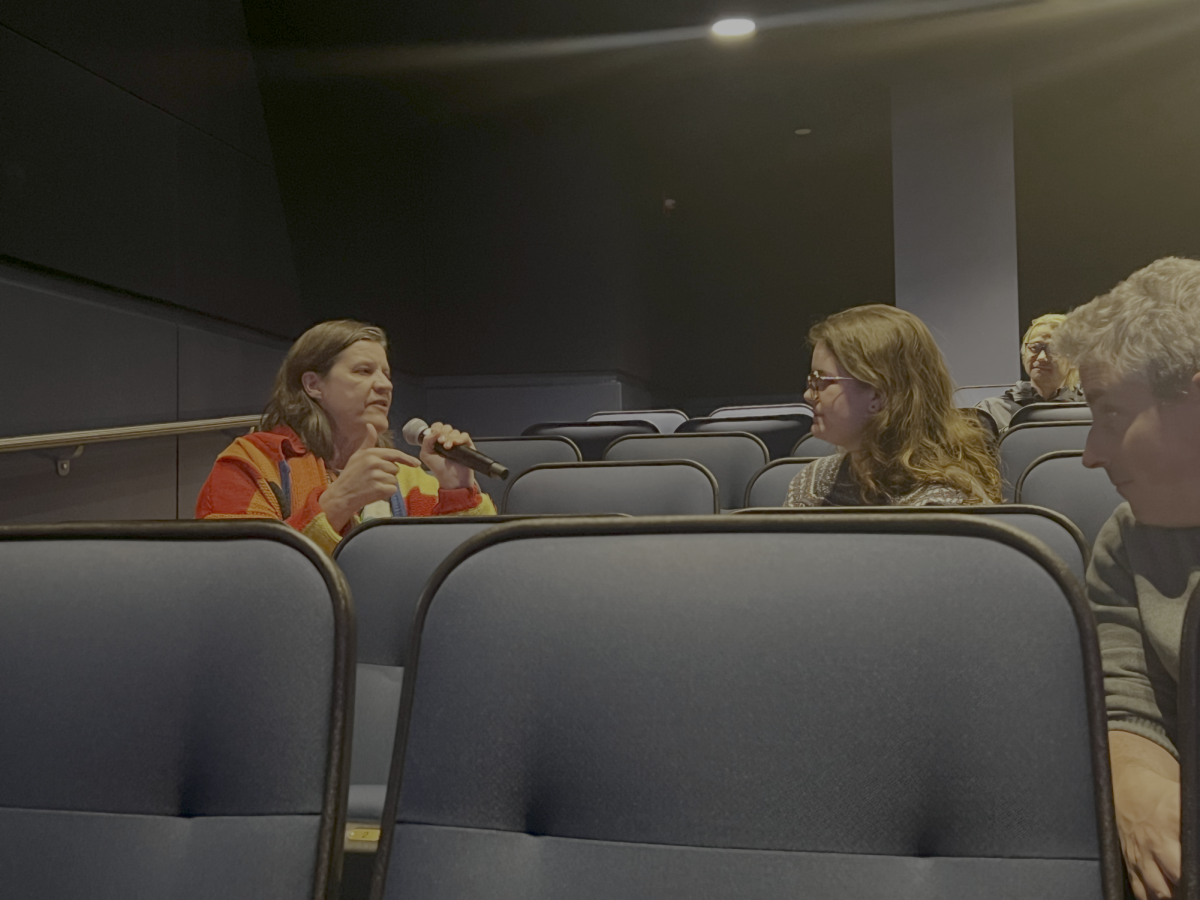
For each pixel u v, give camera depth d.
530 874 0.69
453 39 7.04
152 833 0.74
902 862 0.66
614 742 0.70
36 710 0.76
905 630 0.68
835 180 11.67
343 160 7.10
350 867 1.12
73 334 4.28
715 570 0.71
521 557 0.74
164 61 4.97
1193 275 0.86
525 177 8.82
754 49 7.45
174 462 5.05
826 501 2.12
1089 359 0.90
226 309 5.52
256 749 0.74
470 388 8.88
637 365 9.48
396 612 1.41
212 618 0.76
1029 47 7.51
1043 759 0.65
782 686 0.68
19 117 3.95
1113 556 1.03
